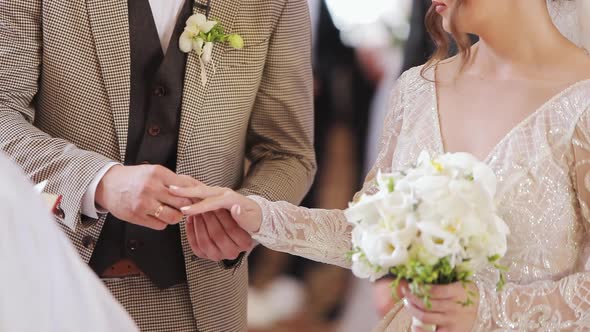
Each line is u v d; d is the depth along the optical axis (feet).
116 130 9.32
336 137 20.11
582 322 7.52
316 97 20.04
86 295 5.22
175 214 8.61
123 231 9.43
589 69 8.27
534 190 8.00
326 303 18.65
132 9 9.30
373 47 20.22
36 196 5.09
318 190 20.07
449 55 9.39
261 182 9.86
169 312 9.67
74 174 8.74
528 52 8.40
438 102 8.86
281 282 19.48
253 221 8.65
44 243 5.00
